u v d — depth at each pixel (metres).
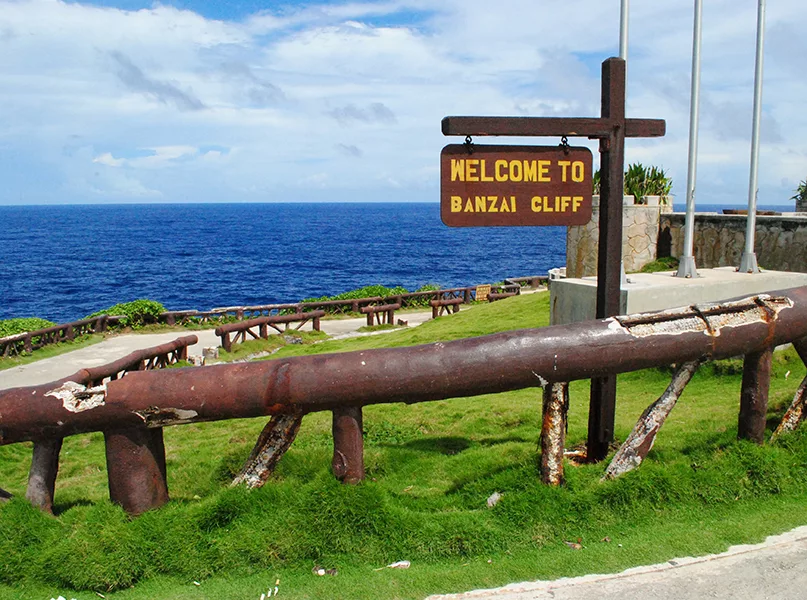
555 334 3.76
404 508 3.83
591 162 4.80
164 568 3.37
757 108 9.61
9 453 7.66
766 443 4.52
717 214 13.22
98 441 8.62
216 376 3.56
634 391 7.88
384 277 62.19
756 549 3.53
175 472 5.87
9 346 16.39
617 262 4.84
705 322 3.97
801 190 18.92
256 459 3.84
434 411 7.68
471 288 25.70
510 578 3.30
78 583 3.26
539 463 4.15
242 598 3.17
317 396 3.55
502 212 4.70
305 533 3.48
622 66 4.66
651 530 3.73
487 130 4.52
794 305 4.22
